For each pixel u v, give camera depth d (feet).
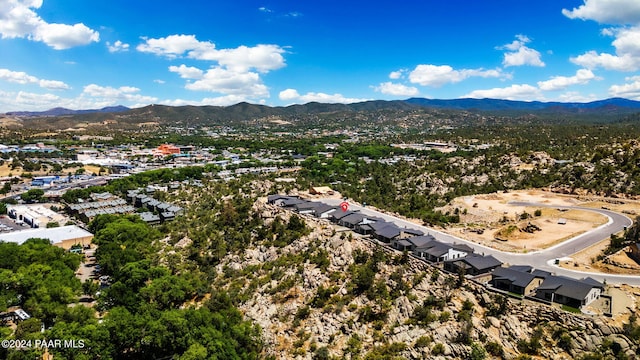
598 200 625.82
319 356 319.47
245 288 436.76
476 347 275.80
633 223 455.22
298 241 485.15
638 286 318.24
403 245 403.95
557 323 279.49
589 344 264.31
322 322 353.31
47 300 392.47
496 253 404.16
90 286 458.91
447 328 298.56
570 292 291.58
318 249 453.17
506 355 271.08
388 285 368.48
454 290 330.54
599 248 410.52
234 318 379.35
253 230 560.20
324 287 393.50
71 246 619.67
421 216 574.15
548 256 394.32
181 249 566.77
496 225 525.34
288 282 415.85
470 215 584.40
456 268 349.61
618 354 255.91
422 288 346.74
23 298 411.95
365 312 343.46
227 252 522.88
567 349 266.16
